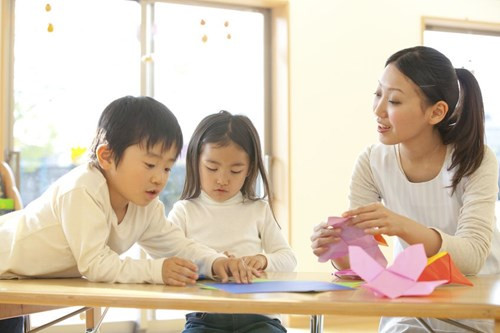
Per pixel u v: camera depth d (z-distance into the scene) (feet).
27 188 11.85
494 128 15.33
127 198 4.32
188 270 3.74
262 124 13.71
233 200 5.98
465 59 15.26
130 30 12.66
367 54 14.02
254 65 13.69
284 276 4.45
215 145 5.73
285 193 13.24
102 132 4.33
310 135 13.46
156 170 4.23
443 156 4.85
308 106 13.48
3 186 8.82
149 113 4.22
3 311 3.99
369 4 14.08
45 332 11.37
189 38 13.08
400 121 4.67
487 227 4.35
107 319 11.93
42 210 4.35
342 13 13.84
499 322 2.65
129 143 4.16
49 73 12.02
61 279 4.25
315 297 2.97
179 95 12.99
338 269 4.80
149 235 4.87
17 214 4.87
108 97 12.44
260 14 13.73
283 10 13.42
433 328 4.45
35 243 4.24
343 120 13.75
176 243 4.79
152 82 12.76
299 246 13.20
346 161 13.73
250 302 2.77
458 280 3.53
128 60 12.61
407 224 3.98
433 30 15.02
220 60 13.37
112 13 12.50
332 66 13.71
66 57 12.14
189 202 5.99
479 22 14.94
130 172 4.19
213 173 5.77
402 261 3.11
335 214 13.57
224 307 2.80
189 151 6.00
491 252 4.85
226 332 5.05
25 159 11.84
